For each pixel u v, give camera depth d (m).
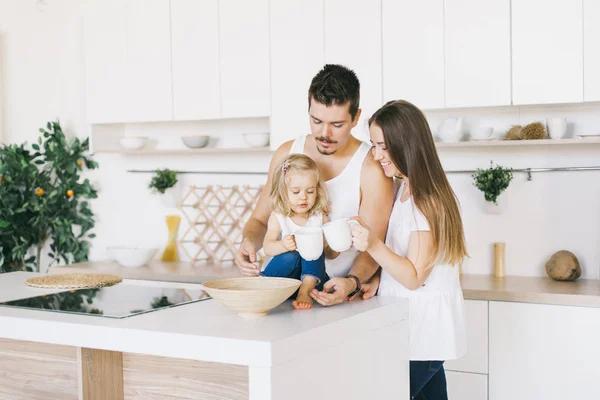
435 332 2.19
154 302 1.98
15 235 4.36
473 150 3.58
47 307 1.92
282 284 1.80
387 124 2.09
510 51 3.23
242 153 4.11
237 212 4.11
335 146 2.16
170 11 3.92
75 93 4.46
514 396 3.04
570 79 3.14
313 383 1.62
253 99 3.72
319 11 3.55
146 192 4.36
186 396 1.87
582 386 2.93
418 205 2.09
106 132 4.31
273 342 1.47
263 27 3.68
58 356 2.00
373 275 2.27
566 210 3.43
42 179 4.41
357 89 2.13
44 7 4.10
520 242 3.52
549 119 3.28
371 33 3.45
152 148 4.34
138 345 1.63
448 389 3.15
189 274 3.68
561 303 2.95
